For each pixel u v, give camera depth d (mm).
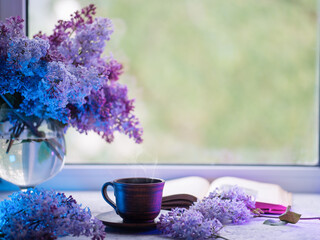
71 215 1062
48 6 1675
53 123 1285
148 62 5500
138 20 5457
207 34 5527
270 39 5328
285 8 5207
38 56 1159
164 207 1296
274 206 1289
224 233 1143
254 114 5445
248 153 5480
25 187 1301
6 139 1254
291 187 1655
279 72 5309
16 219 1049
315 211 1347
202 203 1200
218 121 5547
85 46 1306
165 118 5570
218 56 5520
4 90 1191
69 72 1209
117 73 1399
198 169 1664
